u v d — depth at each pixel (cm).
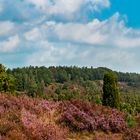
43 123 1667
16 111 1673
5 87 2956
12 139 1394
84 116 1962
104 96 3209
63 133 1709
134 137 1912
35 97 2162
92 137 1872
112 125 2047
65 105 2050
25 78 14188
